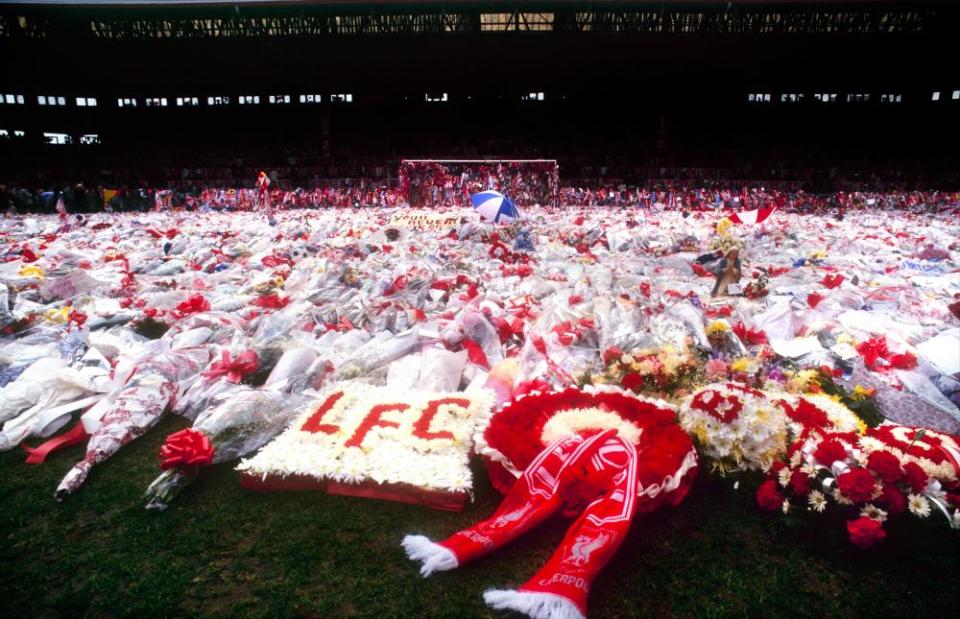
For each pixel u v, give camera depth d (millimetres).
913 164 45906
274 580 3230
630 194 37125
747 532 3676
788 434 4273
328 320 7648
